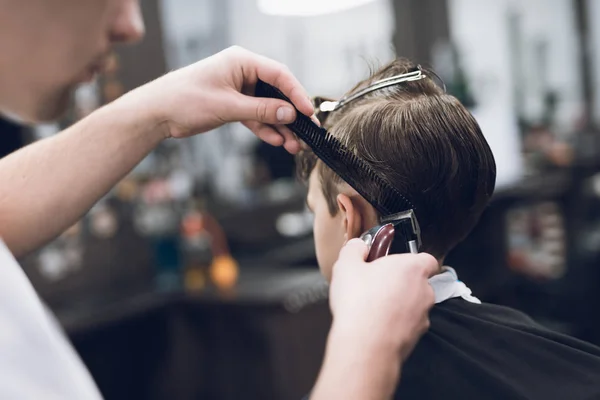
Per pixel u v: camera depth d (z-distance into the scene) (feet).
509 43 17.81
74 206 3.16
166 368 9.20
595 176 14.60
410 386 2.82
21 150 3.25
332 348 1.86
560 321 11.88
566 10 18.63
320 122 3.34
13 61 1.83
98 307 8.54
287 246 12.03
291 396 8.39
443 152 3.09
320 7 10.75
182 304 9.00
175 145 10.73
